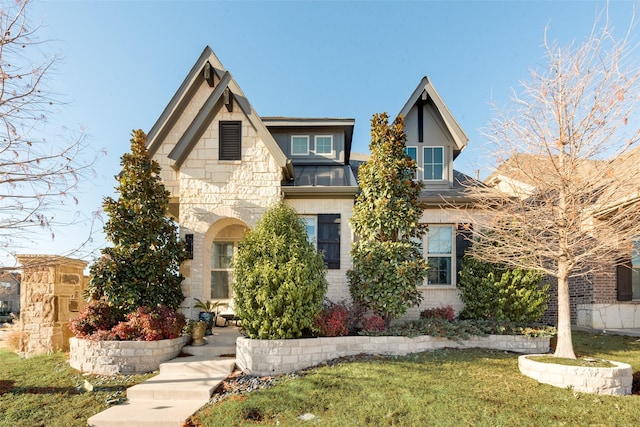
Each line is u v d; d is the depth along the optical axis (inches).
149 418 231.5
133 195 396.5
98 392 280.2
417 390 250.7
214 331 441.7
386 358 327.6
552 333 368.5
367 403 233.8
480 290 422.0
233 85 462.0
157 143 522.0
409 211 394.9
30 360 376.5
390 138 412.8
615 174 282.7
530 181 310.8
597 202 293.7
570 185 290.7
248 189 453.1
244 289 326.3
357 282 398.6
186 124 534.6
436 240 486.9
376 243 398.0
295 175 531.2
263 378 296.8
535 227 307.9
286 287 315.9
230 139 463.2
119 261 380.8
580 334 430.9
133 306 373.7
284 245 333.4
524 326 389.1
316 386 263.9
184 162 458.9
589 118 287.7
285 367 308.0
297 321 323.6
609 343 383.6
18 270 242.5
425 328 370.0
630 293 457.7
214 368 317.1
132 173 397.4
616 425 206.2
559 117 298.2
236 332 434.3
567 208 299.0
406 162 409.4
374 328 358.3
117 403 261.7
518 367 304.5
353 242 434.9
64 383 300.8
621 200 297.3
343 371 291.3
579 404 232.2
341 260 463.5
